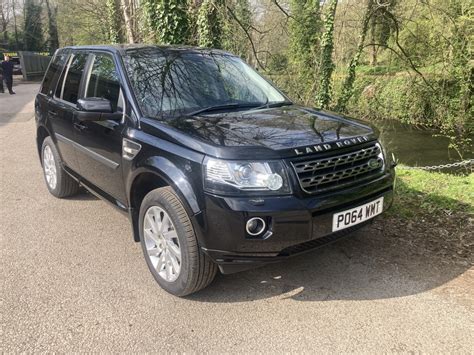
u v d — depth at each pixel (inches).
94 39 1157.1
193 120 136.3
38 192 231.5
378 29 605.9
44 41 2272.4
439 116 731.4
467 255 154.7
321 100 565.6
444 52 666.8
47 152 219.6
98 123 158.4
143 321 120.5
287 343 110.9
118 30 718.5
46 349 109.3
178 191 119.3
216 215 112.9
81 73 184.5
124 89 149.6
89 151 168.4
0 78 852.0
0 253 161.9
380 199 132.2
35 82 1255.5
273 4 521.0
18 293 134.8
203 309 126.0
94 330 116.6
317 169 117.6
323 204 115.6
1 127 451.8
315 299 130.3
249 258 114.8
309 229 114.7
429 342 110.4
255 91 171.8
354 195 122.1
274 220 111.3
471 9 629.6
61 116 190.7
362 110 833.5
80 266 151.9
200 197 115.1
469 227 176.7
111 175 155.3
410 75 706.2
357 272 145.0
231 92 164.2
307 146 118.3
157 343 111.4
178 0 381.4
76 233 179.5
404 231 174.7
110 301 130.1
